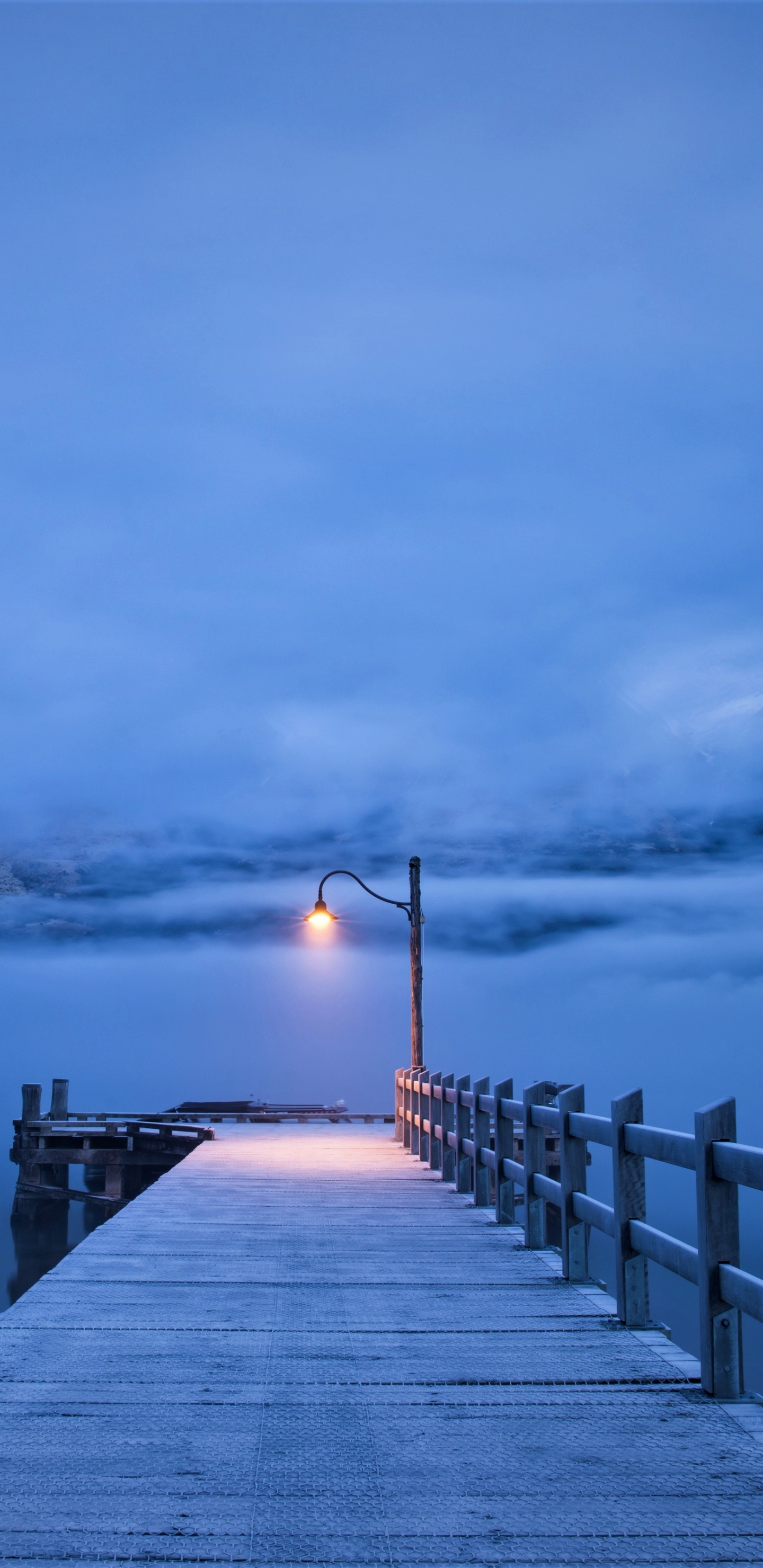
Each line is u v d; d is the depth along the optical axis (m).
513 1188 10.14
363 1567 3.48
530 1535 3.69
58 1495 3.94
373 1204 11.50
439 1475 4.16
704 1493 4.02
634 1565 3.51
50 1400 4.94
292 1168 15.50
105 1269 7.89
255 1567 3.47
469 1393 5.10
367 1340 6.00
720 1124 5.12
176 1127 26.09
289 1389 5.13
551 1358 5.64
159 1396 5.01
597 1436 4.56
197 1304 6.80
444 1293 7.16
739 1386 5.06
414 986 21.06
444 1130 13.78
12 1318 6.42
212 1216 10.62
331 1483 4.07
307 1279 7.57
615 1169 6.38
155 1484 4.04
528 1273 7.83
